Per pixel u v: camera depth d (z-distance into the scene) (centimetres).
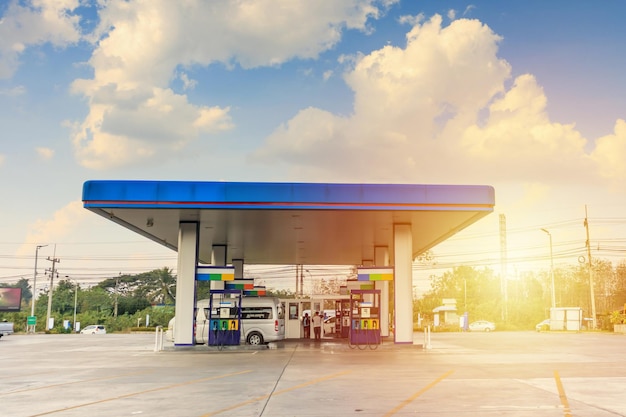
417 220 2539
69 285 11000
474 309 8081
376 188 2289
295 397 1126
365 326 2469
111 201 2244
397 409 987
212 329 2525
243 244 3544
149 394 1195
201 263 5044
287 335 3356
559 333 5234
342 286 3525
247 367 1739
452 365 1772
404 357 2095
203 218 2533
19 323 7844
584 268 10231
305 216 2470
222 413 964
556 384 1311
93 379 1487
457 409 984
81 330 7000
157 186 2264
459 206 2283
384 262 3572
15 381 1464
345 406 1020
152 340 3944
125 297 10531
